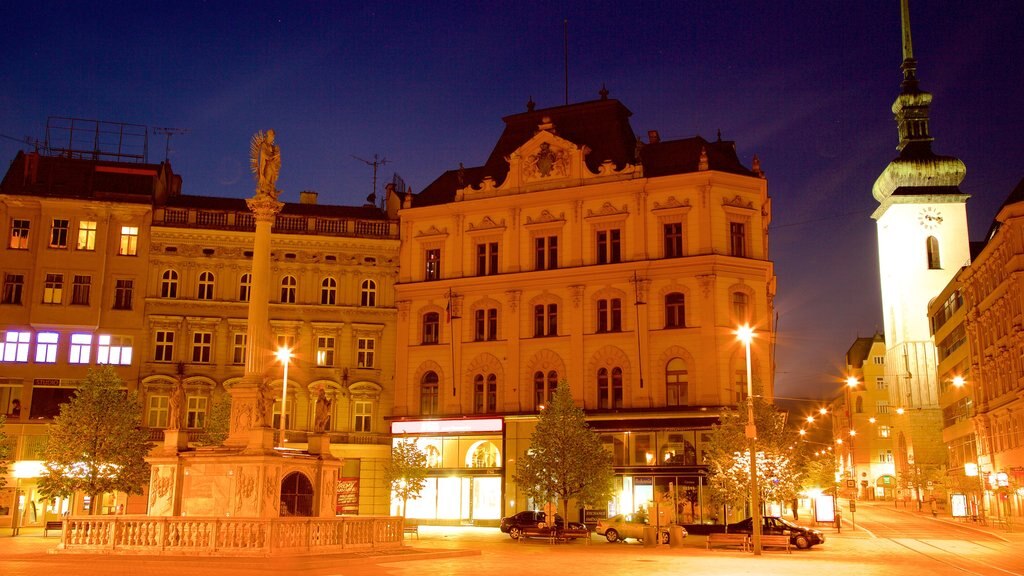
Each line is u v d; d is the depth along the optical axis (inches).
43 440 2313.0
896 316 4490.7
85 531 1147.9
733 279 2301.9
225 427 2031.3
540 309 2445.9
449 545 1565.0
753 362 2274.9
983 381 3061.0
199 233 2482.8
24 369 2352.4
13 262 2397.9
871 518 2896.2
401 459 2234.3
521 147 2522.1
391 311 2573.8
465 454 2421.3
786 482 1827.0
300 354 2492.6
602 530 1791.3
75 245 2428.6
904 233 4493.1
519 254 2474.2
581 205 2429.9
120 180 2509.8
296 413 2454.5
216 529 1092.5
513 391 2410.2
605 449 2071.9
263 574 944.9
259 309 1350.9
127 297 2438.5
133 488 1886.1
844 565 1205.7
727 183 2338.8
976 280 3090.6
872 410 5364.2
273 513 1238.9
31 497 2279.8
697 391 2242.9
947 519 2837.1
